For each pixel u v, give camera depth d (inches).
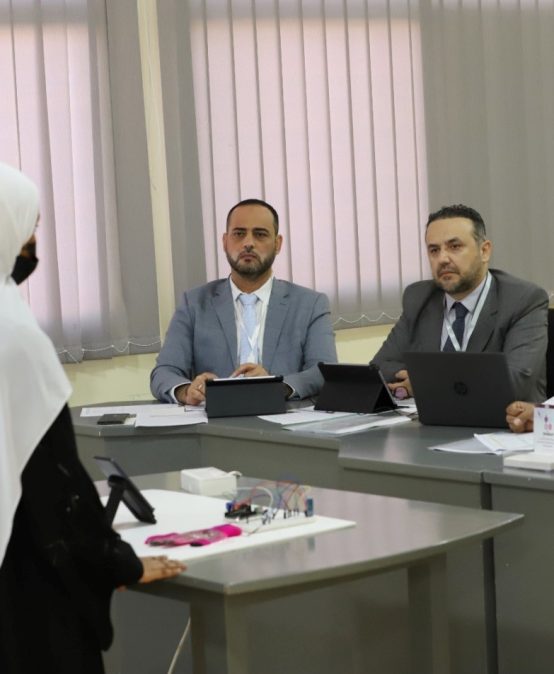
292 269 188.7
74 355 170.9
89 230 172.6
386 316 198.7
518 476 91.2
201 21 180.1
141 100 176.1
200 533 72.3
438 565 76.4
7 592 62.9
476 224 137.2
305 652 104.1
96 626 64.1
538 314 135.3
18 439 62.4
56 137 169.3
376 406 130.3
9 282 65.7
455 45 203.6
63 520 62.6
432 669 76.4
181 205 179.8
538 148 212.4
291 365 150.7
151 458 131.0
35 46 167.2
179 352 152.9
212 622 65.1
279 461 120.3
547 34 213.0
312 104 190.4
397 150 199.2
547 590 91.0
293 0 187.6
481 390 116.8
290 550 68.5
